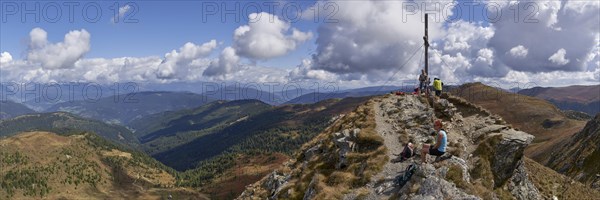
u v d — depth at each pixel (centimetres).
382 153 3450
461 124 3853
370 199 2828
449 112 4047
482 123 3816
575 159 13338
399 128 3941
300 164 4538
